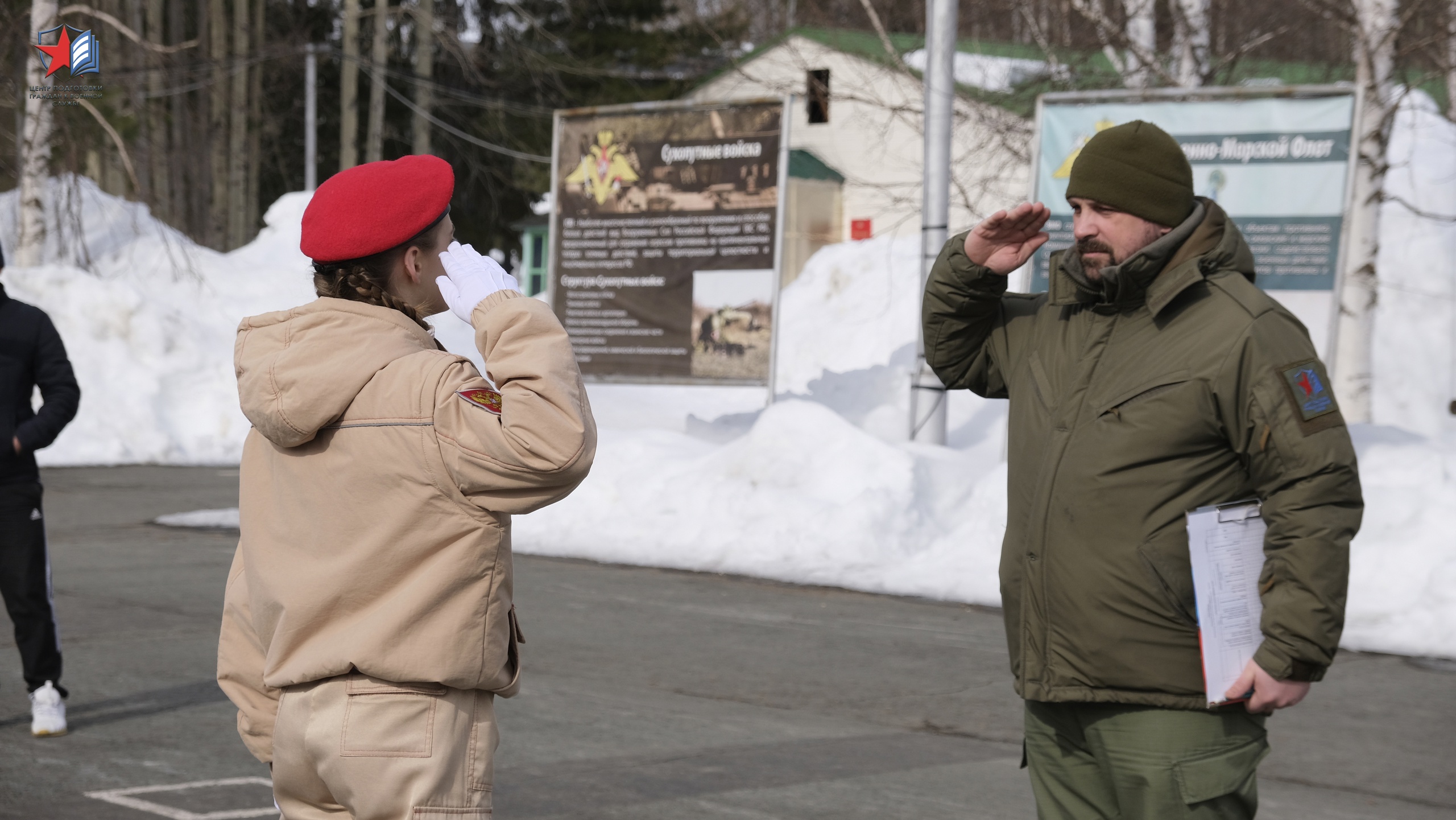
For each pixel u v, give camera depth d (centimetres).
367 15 4316
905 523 1086
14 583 558
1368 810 509
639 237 1515
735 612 886
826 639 805
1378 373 1625
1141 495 278
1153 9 1591
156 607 860
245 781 508
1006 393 332
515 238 4747
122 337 1950
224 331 2119
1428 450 1009
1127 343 288
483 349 231
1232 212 1213
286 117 4497
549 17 4200
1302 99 1185
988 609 906
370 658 225
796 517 1098
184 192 3212
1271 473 271
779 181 1449
